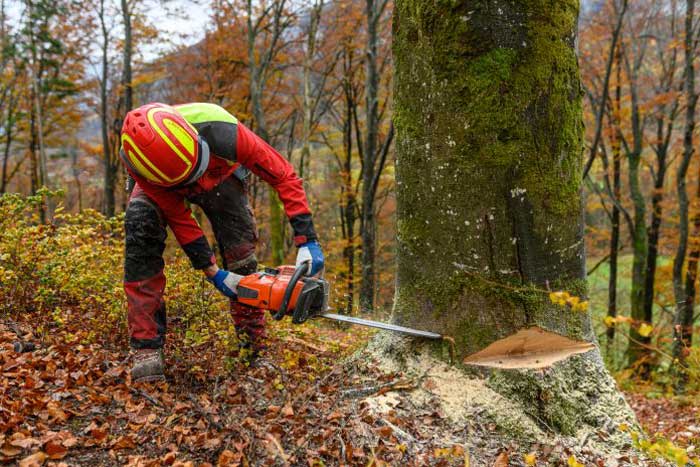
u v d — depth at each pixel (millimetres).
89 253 3730
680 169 12367
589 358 2664
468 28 2414
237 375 2672
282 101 18562
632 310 14781
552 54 2424
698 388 6152
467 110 2473
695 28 12023
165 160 2227
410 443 2252
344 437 2223
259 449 2092
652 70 14930
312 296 2383
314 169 19328
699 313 13336
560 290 2586
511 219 2500
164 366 2701
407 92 2691
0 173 26609
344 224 17797
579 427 2488
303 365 2963
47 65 18500
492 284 2545
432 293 2693
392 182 16672
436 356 2688
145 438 2172
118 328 3129
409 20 2633
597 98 14414
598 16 13492
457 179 2543
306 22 15711
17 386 2457
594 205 16062
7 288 3469
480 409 2461
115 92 20328
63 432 2133
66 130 21344
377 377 2697
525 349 2336
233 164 2551
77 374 2604
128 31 16719
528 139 2449
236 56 16938
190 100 18625
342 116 18125
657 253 15086
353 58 16219
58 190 3689
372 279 12406
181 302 3178
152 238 2535
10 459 1951
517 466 2230
